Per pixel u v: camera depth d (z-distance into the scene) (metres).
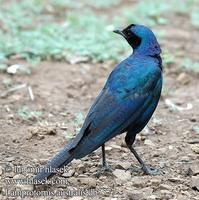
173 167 11.66
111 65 17.70
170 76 17.44
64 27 20.31
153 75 11.22
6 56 17.73
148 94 11.12
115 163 11.70
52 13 22.72
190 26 22.20
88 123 10.59
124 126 10.85
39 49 18.12
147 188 10.55
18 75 16.64
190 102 15.55
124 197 10.29
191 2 24.77
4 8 22.34
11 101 15.01
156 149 12.49
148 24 21.78
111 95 10.88
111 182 10.85
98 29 20.34
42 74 16.84
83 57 17.95
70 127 13.47
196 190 10.65
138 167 11.56
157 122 13.81
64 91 15.88
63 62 17.81
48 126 13.37
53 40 18.80
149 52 11.48
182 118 14.36
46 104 14.99
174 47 19.78
